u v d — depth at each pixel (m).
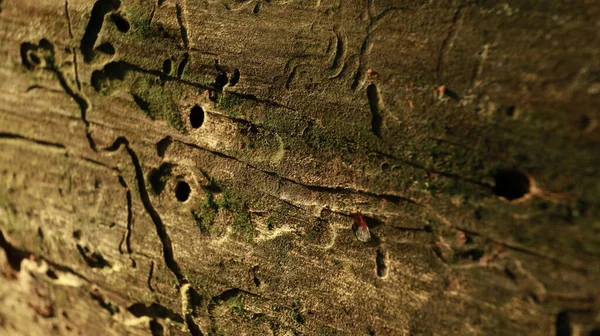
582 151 0.07
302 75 0.09
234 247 0.10
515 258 0.07
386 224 0.08
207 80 0.10
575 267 0.07
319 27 0.09
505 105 0.07
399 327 0.08
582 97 0.07
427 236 0.08
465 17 0.08
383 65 0.08
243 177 0.10
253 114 0.09
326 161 0.09
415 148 0.08
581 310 0.07
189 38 0.10
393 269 0.08
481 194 0.08
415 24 0.08
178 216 0.10
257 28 0.09
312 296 0.09
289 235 0.09
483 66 0.07
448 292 0.08
